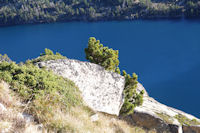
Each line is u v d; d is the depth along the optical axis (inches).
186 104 2632.9
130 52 5344.5
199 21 7810.0
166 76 3599.9
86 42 6766.7
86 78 589.3
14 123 241.4
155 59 4589.1
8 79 323.6
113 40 6776.6
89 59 730.2
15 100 293.6
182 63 4136.3
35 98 317.4
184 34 6422.2
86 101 505.4
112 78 647.1
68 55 5634.8
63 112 345.4
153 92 3061.0
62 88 410.6
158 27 7869.1
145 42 6127.0
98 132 372.5
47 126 289.0
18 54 6063.0
